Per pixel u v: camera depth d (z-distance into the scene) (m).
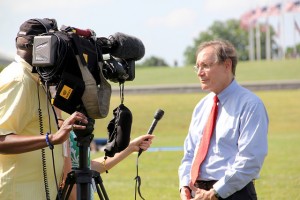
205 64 7.85
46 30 6.99
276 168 22.14
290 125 48.66
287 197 15.40
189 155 8.37
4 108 6.98
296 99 61.59
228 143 7.81
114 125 7.23
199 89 79.19
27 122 7.16
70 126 6.71
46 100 7.22
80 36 6.94
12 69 7.14
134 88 79.81
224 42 7.93
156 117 8.27
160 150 29.61
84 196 7.02
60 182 7.48
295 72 100.69
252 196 7.86
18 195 7.16
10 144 6.81
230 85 7.89
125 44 7.20
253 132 7.64
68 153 7.79
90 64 6.85
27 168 7.20
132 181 19.36
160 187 17.70
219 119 7.91
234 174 7.60
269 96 65.25
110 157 7.79
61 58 6.63
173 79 103.25
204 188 7.94
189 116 51.84
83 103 6.79
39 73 6.81
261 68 106.12
